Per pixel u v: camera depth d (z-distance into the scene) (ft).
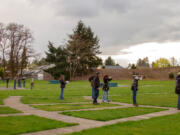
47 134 19.11
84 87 101.71
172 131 20.13
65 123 23.50
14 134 18.79
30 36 180.86
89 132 19.44
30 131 19.90
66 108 35.19
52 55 194.39
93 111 32.14
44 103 41.73
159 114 30.60
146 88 93.66
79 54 199.00
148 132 19.67
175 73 195.21
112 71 217.77
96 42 220.84
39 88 93.61
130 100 49.06
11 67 181.27
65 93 67.00
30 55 181.16
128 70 214.28
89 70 220.43
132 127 21.65
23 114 29.01
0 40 177.06
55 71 191.93
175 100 49.47
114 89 88.38
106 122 24.76
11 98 49.65
